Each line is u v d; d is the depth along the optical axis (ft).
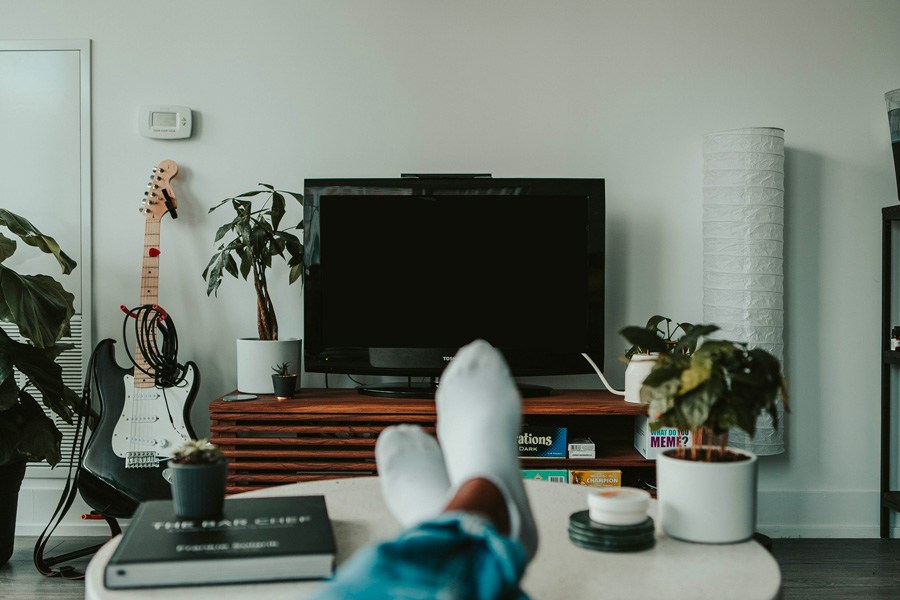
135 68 9.38
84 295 9.39
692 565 3.36
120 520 9.45
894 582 7.95
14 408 8.08
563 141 9.39
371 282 8.97
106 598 2.97
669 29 9.36
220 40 9.38
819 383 9.42
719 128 9.37
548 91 9.39
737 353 3.59
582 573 3.27
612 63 9.38
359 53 9.38
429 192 8.91
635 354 8.43
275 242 8.59
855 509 9.43
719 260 8.77
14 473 8.25
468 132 9.39
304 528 3.40
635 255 9.41
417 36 9.37
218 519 3.53
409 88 9.39
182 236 9.42
